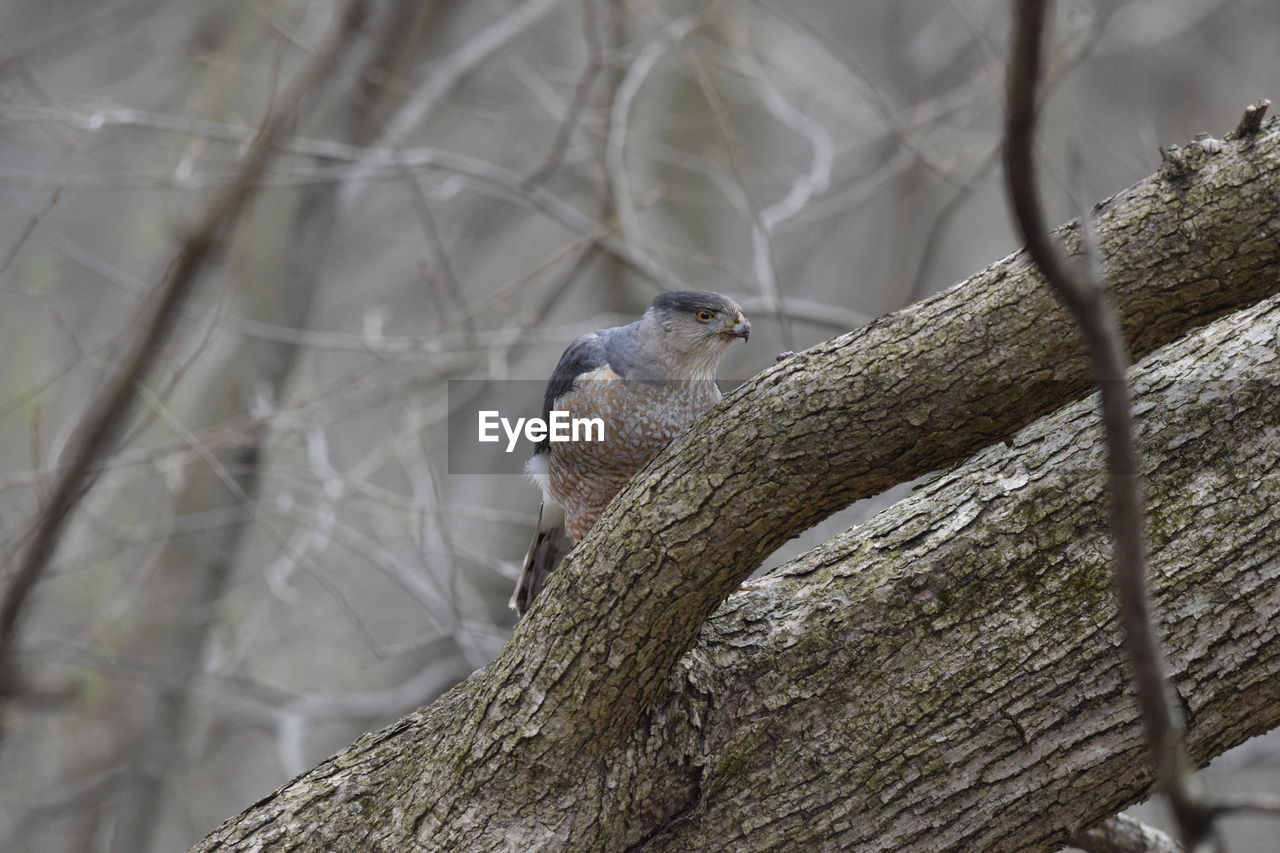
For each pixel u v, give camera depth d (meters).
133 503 15.05
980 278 4.98
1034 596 5.61
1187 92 19.58
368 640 10.33
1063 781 5.42
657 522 5.16
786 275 17.69
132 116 11.60
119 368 9.98
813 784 5.57
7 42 12.51
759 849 5.54
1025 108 3.03
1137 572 3.29
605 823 5.49
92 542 14.31
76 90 18.28
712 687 5.71
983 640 5.60
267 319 14.39
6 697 12.52
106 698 14.18
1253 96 18.75
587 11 11.62
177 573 14.03
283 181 12.27
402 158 11.72
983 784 5.47
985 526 5.77
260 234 14.55
